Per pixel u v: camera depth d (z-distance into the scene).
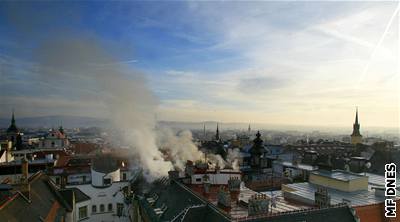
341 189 52.50
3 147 136.50
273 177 81.69
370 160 106.56
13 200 45.91
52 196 61.03
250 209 36.75
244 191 49.72
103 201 75.44
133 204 69.12
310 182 59.50
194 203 43.28
